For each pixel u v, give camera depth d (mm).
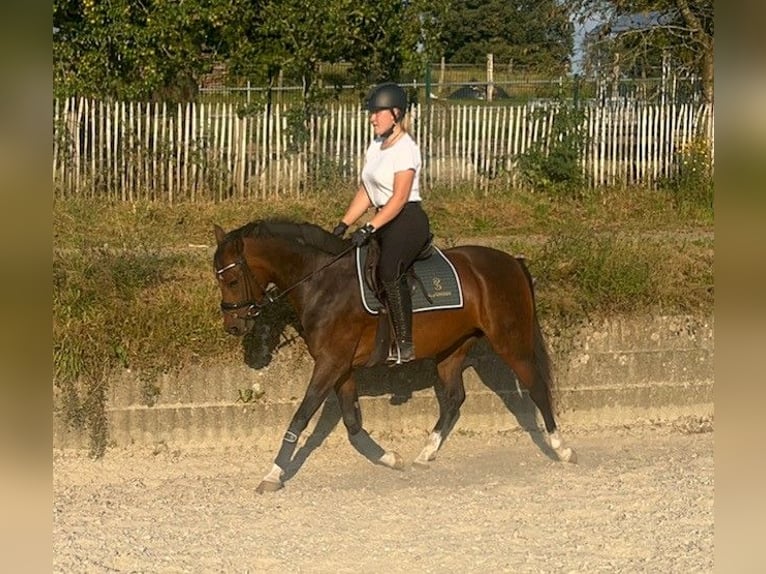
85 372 9258
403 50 16312
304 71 15898
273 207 14266
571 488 8281
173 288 9914
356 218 8266
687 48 17938
